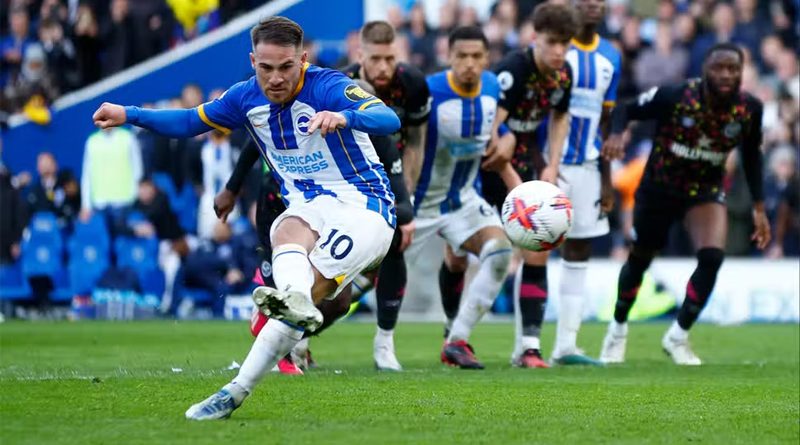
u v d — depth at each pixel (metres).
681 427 19.42
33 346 40.16
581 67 35.78
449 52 32.91
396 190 29.30
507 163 33.12
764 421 20.31
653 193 35.69
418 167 32.44
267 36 19.28
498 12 66.88
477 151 33.59
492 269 32.75
